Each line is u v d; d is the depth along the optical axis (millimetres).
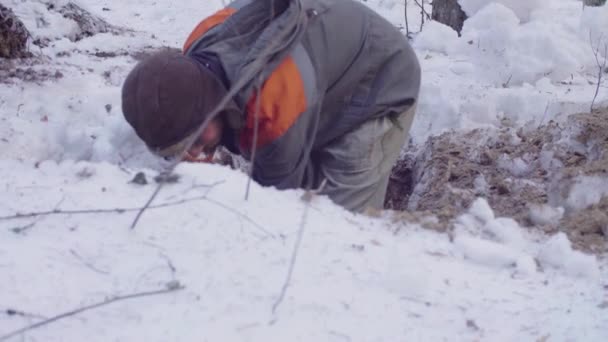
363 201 3787
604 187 4105
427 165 5082
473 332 2424
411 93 3643
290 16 3045
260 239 2713
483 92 5965
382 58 3533
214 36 3223
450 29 7352
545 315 2564
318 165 3783
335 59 3342
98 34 7750
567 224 3533
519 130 5383
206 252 2613
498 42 6758
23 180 3143
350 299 2467
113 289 2418
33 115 4777
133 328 2242
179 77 2939
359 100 3564
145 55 6938
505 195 4547
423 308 2510
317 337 2275
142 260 2561
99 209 2857
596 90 6012
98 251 2602
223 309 2338
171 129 2963
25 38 6059
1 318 2273
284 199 3068
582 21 7152
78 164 3301
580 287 2787
